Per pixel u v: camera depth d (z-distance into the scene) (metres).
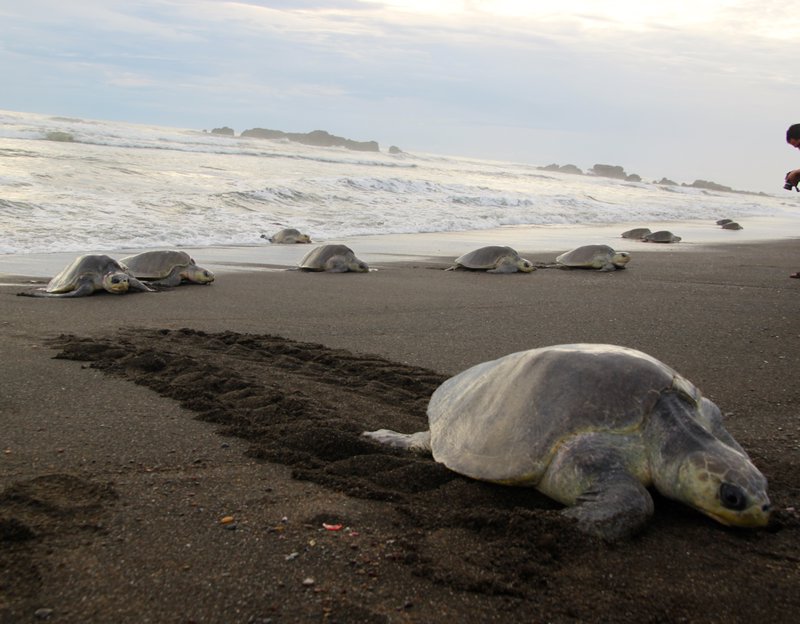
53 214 9.61
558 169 59.19
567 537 1.79
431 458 2.40
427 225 13.36
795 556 1.79
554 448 1.98
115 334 4.25
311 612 1.48
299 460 2.36
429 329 4.79
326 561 1.69
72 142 18.91
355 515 1.95
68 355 3.63
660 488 1.93
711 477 1.82
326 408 2.88
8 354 3.64
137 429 2.63
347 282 7.07
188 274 6.64
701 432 1.90
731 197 37.94
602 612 1.52
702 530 1.90
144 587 1.54
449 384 2.69
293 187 15.07
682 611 1.53
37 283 6.30
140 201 11.38
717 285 7.28
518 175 31.61
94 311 5.16
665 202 25.56
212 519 1.90
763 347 4.26
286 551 1.73
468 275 7.89
